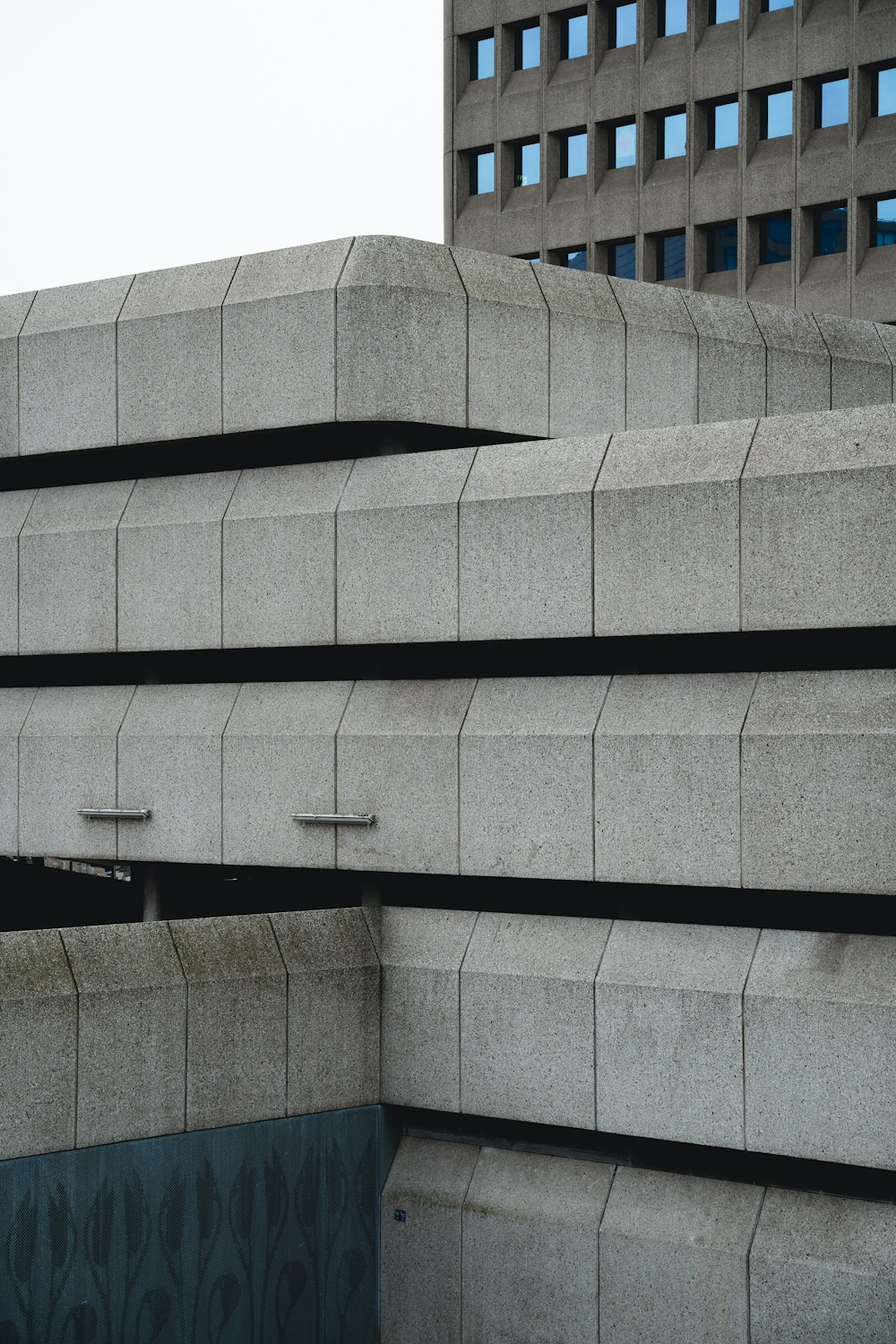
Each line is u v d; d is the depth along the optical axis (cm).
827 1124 1662
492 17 5475
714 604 1772
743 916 1847
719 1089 1733
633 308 2203
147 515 2130
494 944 1920
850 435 1728
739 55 4925
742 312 2350
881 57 4650
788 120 4903
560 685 1895
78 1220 1736
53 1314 1714
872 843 1652
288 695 2056
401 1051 1972
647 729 1794
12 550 2222
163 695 2139
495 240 5469
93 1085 1750
